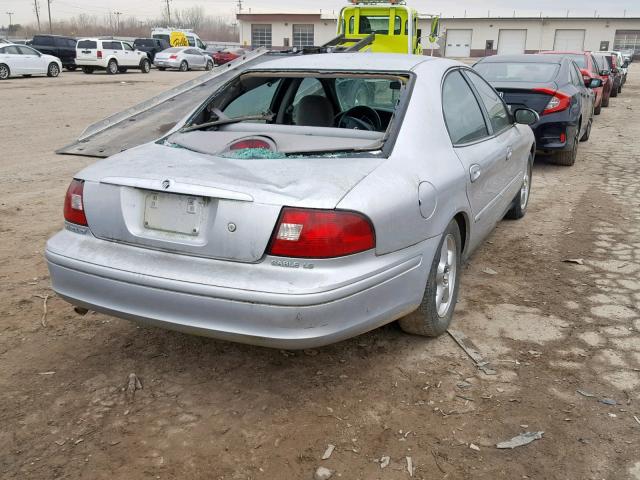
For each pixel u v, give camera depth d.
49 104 16.25
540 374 3.34
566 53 14.05
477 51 66.69
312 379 3.29
